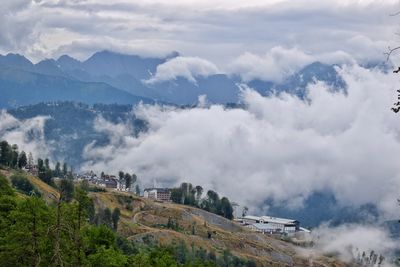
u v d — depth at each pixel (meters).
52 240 61.06
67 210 64.19
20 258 65.81
